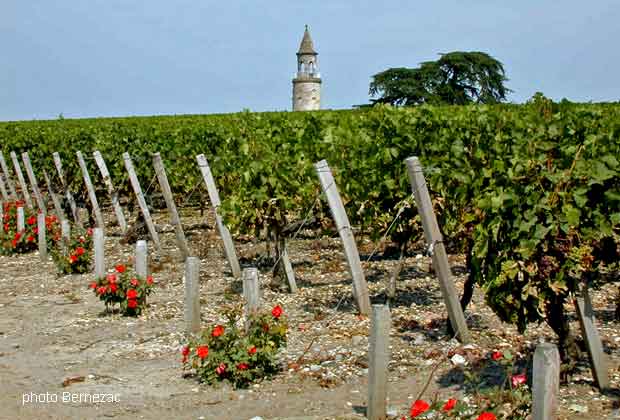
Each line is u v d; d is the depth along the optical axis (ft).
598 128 26.00
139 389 23.88
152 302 36.45
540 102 28.45
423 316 30.89
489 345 26.23
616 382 22.04
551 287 20.67
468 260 27.53
